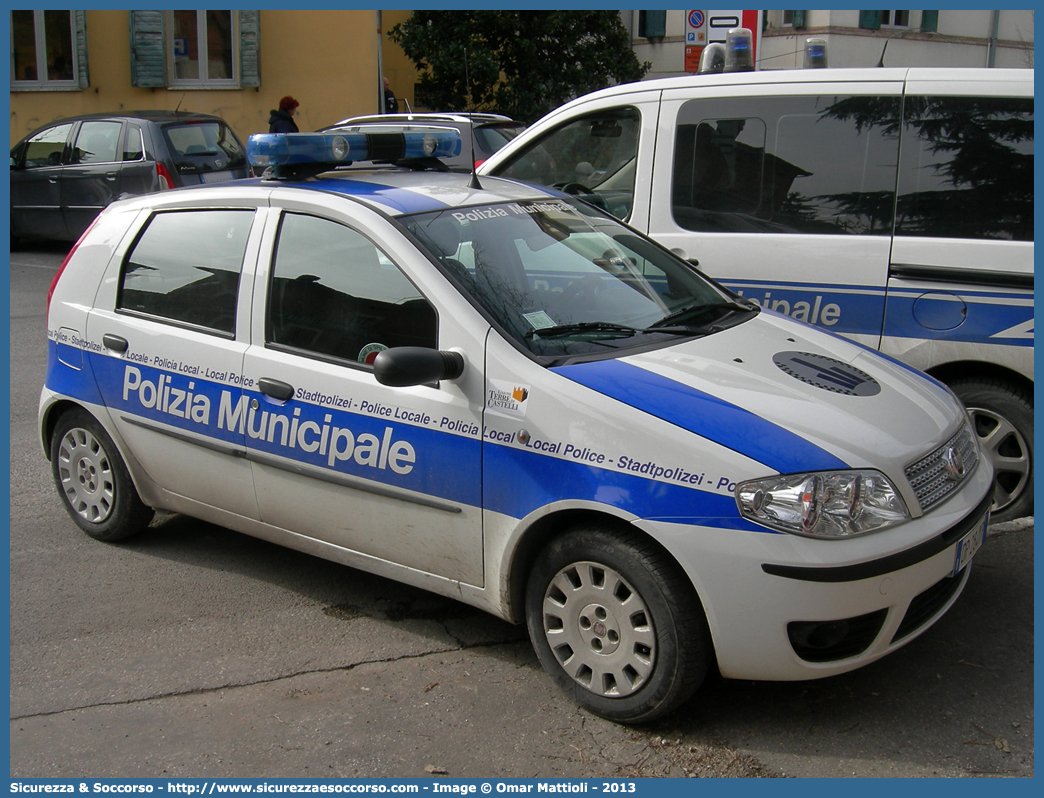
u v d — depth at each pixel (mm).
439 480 3445
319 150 4176
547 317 3516
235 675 3604
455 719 3299
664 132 5176
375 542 3715
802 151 4863
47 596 4234
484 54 16125
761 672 2986
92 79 18031
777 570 2869
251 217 4055
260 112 18141
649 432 3043
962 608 3898
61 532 4902
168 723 3334
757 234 4957
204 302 4160
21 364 8000
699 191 5113
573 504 3127
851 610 2904
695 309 3893
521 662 3643
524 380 3266
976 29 19750
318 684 3533
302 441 3787
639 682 3123
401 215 3693
